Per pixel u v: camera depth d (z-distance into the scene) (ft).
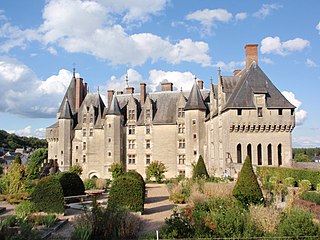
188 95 180.75
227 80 140.77
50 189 68.03
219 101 138.10
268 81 130.00
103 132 180.34
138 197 67.87
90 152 180.65
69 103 193.67
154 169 155.84
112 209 51.24
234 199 57.88
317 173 79.05
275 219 42.63
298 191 68.54
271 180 88.02
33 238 43.14
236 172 108.27
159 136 173.47
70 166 179.83
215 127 144.25
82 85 197.88
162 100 182.39
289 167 98.94
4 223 46.91
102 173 177.27
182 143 169.68
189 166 162.40
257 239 39.63
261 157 123.54
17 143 486.79
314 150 343.87
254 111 122.93
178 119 171.12
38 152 211.00
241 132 122.93
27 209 65.82
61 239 46.16
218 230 41.73
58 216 65.62
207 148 160.04
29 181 100.99
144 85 185.47
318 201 61.67
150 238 42.65
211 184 77.56
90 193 88.63
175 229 41.96
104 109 190.90
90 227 47.29
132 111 179.63
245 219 43.29
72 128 185.88
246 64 136.98
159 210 73.77
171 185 108.06
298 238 39.32
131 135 178.19
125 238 47.60
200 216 45.19
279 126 123.13
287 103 125.39
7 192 94.73
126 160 177.58
